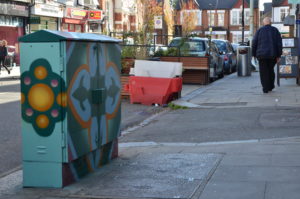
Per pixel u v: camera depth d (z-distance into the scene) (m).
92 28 46.25
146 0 38.31
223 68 24.94
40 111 5.80
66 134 5.77
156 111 12.96
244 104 12.80
